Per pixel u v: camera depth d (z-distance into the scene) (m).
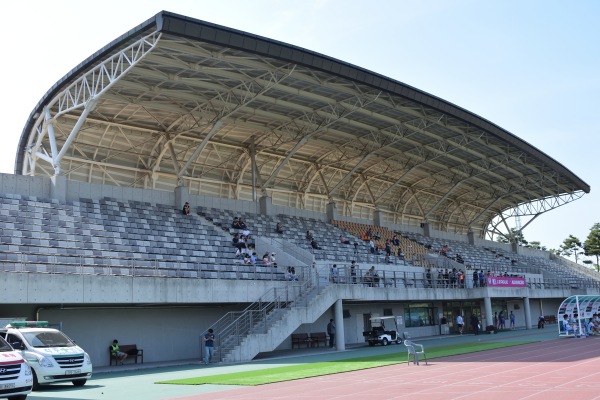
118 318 33.00
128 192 43.31
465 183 74.25
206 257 39.03
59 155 38.44
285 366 27.59
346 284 39.69
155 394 18.55
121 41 32.69
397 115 49.16
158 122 47.56
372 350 37.62
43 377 20.41
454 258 65.50
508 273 68.25
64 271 30.17
